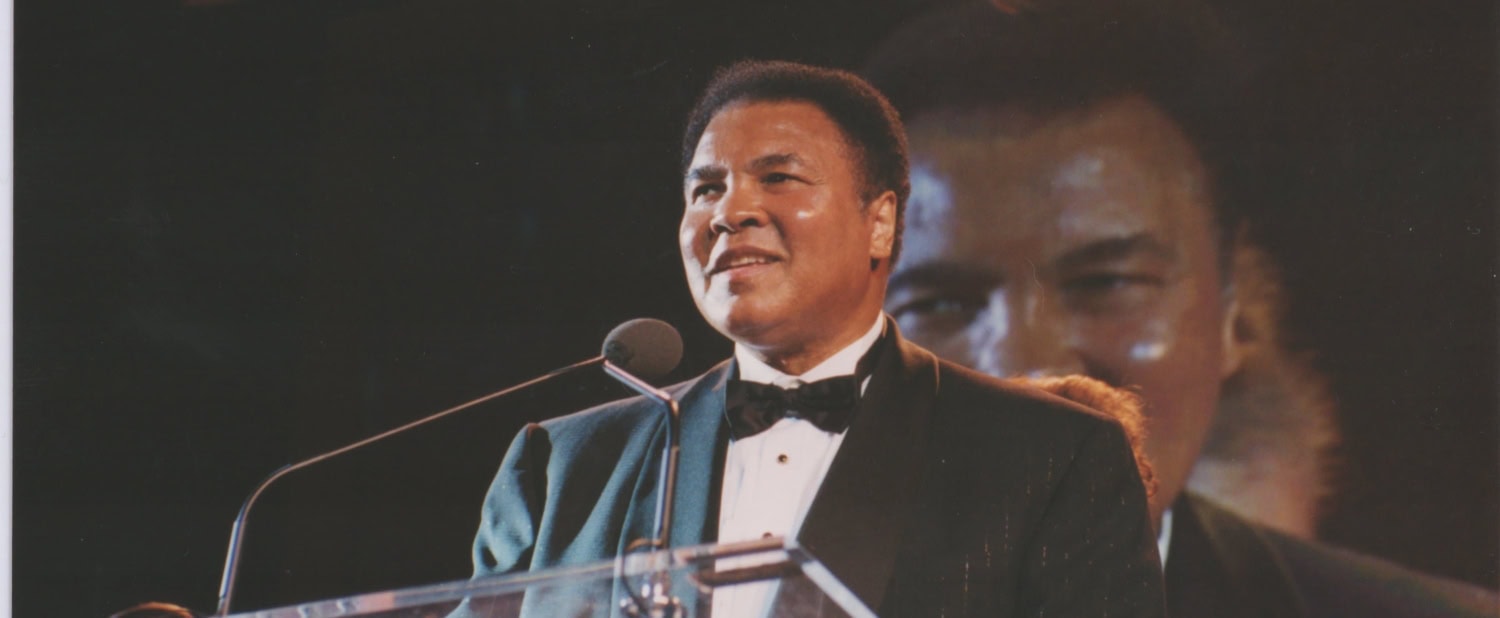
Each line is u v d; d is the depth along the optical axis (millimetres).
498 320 4559
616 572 2312
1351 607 3934
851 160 3547
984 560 3125
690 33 4527
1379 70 4090
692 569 2305
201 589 4625
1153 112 4207
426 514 4523
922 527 3184
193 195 4809
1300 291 4070
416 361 4582
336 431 4605
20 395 4750
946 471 3256
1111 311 4160
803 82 3645
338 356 4637
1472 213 3980
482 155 4629
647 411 3586
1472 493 3891
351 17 4785
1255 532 4027
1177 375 4109
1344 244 4055
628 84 4559
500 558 3535
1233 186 4141
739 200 3443
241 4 4828
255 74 4812
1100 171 4211
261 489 2986
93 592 4660
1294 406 4043
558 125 4590
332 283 4680
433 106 4695
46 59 4883
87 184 4836
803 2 4457
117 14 4879
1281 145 4125
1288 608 3975
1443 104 4039
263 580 4574
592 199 4531
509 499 3604
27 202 4840
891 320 3611
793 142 3492
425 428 4559
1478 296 3947
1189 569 4039
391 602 2420
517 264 4551
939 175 4309
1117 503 3238
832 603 2301
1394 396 3977
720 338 4359
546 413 4473
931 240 4293
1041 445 3277
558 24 4629
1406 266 4008
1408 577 3906
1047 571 3135
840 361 3500
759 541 2297
